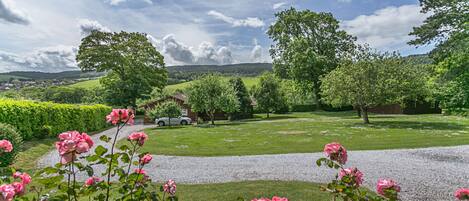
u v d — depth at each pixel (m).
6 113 14.02
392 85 23.52
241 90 42.53
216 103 32.41
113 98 42.78
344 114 40.66
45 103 18.59
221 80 34.03
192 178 8.43
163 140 18.06
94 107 27.58
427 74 26.38
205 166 10.07
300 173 8.77
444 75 24.88
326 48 41.38
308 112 46.25
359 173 2.54
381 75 23.95
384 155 11.30
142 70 45.16
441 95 19.83
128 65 43.97
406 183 7.51
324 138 17.03
